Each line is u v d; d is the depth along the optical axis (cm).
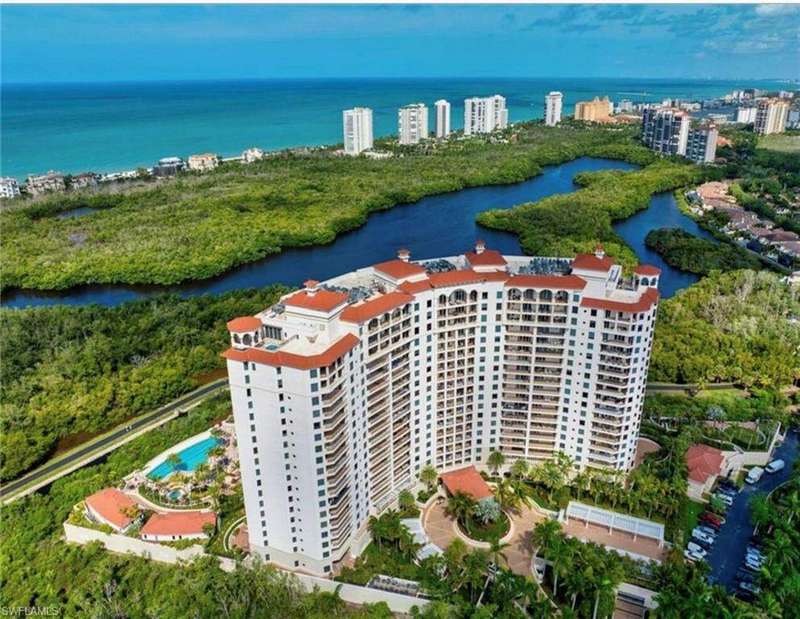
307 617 12312
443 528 14850
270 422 12194
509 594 12025
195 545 14150
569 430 15750
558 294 14475
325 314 12112
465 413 15800
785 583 12112
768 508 14262
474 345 15100
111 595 13200
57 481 16850
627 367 14412
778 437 18125
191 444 18162
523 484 15900
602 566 12294
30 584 13550
